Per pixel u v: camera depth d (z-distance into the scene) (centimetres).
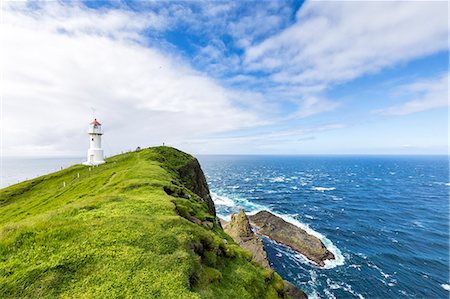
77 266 1091
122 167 5750
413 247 6147
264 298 1641
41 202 4441
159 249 1309
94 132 8006
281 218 7450
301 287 4381
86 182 4884
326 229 7219
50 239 1251
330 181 17250
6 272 1027
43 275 1014
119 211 1803
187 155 8000
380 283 4594
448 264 5334
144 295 993
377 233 7006
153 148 7781
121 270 1103
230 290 1427
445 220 8312
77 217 1627
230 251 1936
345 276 4759
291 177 19638
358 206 9962
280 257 5347
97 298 943
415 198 11731
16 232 1277
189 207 2641
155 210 1947
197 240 1616
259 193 12462
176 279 1117
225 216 8362
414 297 4269
